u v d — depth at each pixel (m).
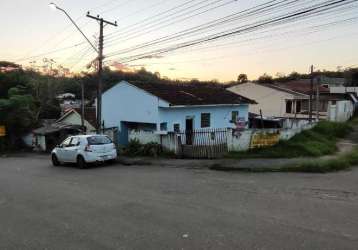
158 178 13.30
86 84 54.84
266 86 41.31
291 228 6.64
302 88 45.41
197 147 18.75
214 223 7.14
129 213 8.24
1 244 6.53
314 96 40.72
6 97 41.69
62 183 13.30
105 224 7.46
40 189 12.18
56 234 6.95
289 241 5.96
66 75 53.22
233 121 28.14
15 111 35.75
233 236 6.31
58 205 9.48
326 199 9.02
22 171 18.14
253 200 9.03
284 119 30.48
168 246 5.98
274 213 7.73
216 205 8.62
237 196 9.58
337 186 10.73
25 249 6.20
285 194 9.69
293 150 18.11
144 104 24.23
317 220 7.13
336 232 6.37
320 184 11.09
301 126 26.47
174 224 7.20
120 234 6.74
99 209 8.78
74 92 63.22
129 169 16.69
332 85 64.19
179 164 16.97
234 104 27.30
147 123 24.34
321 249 5.57
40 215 8.51
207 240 6.17
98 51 21.83
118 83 26.42
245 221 7.18
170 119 23.89
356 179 11.95
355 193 9.72
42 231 7.20
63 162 19.50
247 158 16.84
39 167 19.84
